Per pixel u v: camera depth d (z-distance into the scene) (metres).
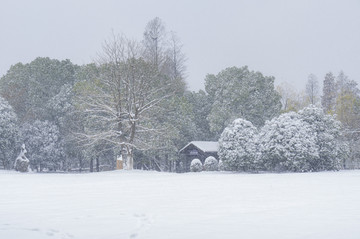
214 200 12.48
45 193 15.12
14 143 44.53
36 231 8.04
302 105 68.38
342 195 13.55
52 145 48.81
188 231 7.81
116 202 12.18
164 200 12.60
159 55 48.56
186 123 49.47
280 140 33.59
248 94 54.44
